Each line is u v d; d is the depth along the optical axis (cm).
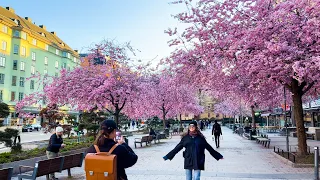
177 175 1020
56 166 884
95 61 2072
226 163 1286
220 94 1841
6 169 642
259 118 6875
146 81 2192
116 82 1866
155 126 4462
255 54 1138
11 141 1194
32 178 777
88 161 385
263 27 1112
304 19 1111
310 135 2734
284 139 2742
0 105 1184
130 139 2870
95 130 1964
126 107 2272
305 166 1142
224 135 3678
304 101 2414
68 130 2189
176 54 1424
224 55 1245
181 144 702
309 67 971
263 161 1338
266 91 1688
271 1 1234
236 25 1306
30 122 5338
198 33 1338
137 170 1121
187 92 3553
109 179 379
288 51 1032
